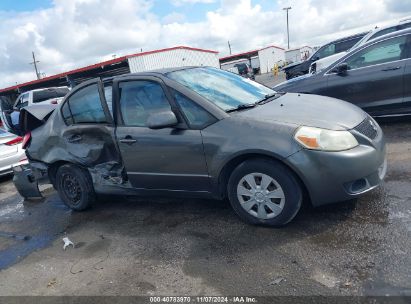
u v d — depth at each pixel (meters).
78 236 4.33
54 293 3.23
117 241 3.99
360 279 2.67
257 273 2.95
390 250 2.92
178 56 32.09
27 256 4.07
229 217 3.98
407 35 6.03
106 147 4.41
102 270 3.45
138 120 4.12
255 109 3.78
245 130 3.46
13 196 6.79
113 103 4.30
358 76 6.42
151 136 3.95
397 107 6.23
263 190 3.49
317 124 3.36
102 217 4.75
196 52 34.06
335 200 3.32
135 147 4.08
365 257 2.89
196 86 3.98
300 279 2.79
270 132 3.36
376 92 6.31
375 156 3.36
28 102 14.75
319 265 2.90
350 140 3.30
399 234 3.10
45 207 5.68
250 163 3.47
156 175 4.07
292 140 3.26
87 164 4.69
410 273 2.62
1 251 4.35
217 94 3.96
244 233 3.59
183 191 4.01
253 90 4.43
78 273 3.48
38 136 5.18
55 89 15.35
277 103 3.99
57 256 3.92
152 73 4.12
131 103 4.18
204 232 3.78
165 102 3.93
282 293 2.68
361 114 3.84
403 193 3.80
